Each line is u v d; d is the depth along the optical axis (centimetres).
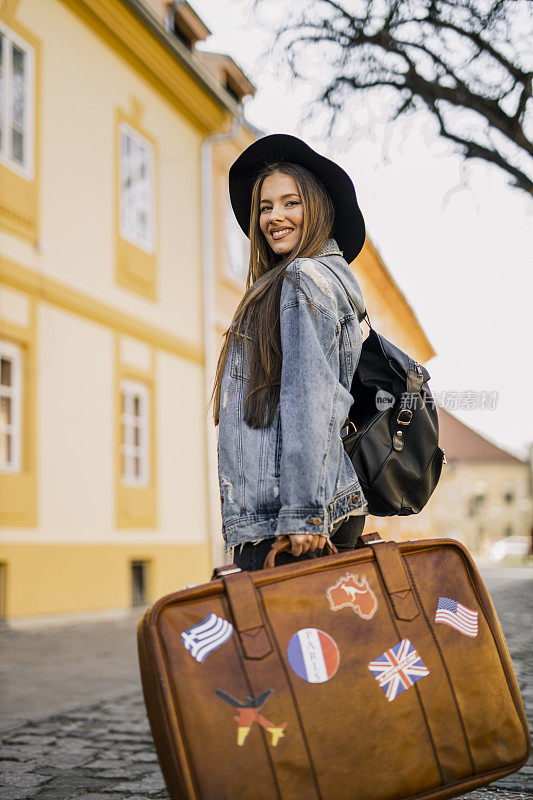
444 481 7238
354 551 166
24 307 998
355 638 158
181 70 1333
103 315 1147
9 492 953
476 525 7200
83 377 1098
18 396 991
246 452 179
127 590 1159
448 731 159
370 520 1653
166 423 1295
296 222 200
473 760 159
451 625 165
